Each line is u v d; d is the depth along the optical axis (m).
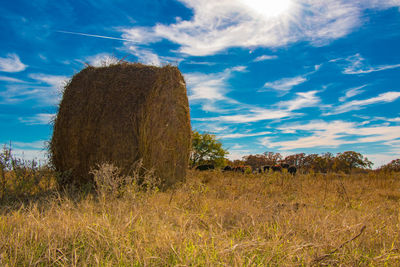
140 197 4.95
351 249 3.04
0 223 3.45
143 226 3.43
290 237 3.37
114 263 2.60
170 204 5.14
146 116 8.22
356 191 8.54
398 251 3.09
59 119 8.48
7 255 2.62
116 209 4.18
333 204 6.17
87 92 8.52
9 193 6.23
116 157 7.96
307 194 7.63
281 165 16.39
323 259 2.70
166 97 8.74
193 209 5.06
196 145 23.38
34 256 2.64
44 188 7.25
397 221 4.25
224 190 7.81
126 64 9.21
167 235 3.13
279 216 4.36
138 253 2.68
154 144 8.31
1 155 6.67
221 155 23.89
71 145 8.19
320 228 3.60
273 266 2.65
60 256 2.56
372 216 4.49
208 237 3.08
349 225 3.81
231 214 4.67
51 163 8.53
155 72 8.77
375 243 3.40
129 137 8.05
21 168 6.92
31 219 3.66
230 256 2.69
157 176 8.34
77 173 8.15
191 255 2.62
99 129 8.06
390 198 7.72
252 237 3.38
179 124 9.23
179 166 9.24
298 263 2.67
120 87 8.48
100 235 3.02
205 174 11.41
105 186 4.97
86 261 2.53
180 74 9.66
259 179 11.19
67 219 3.58
